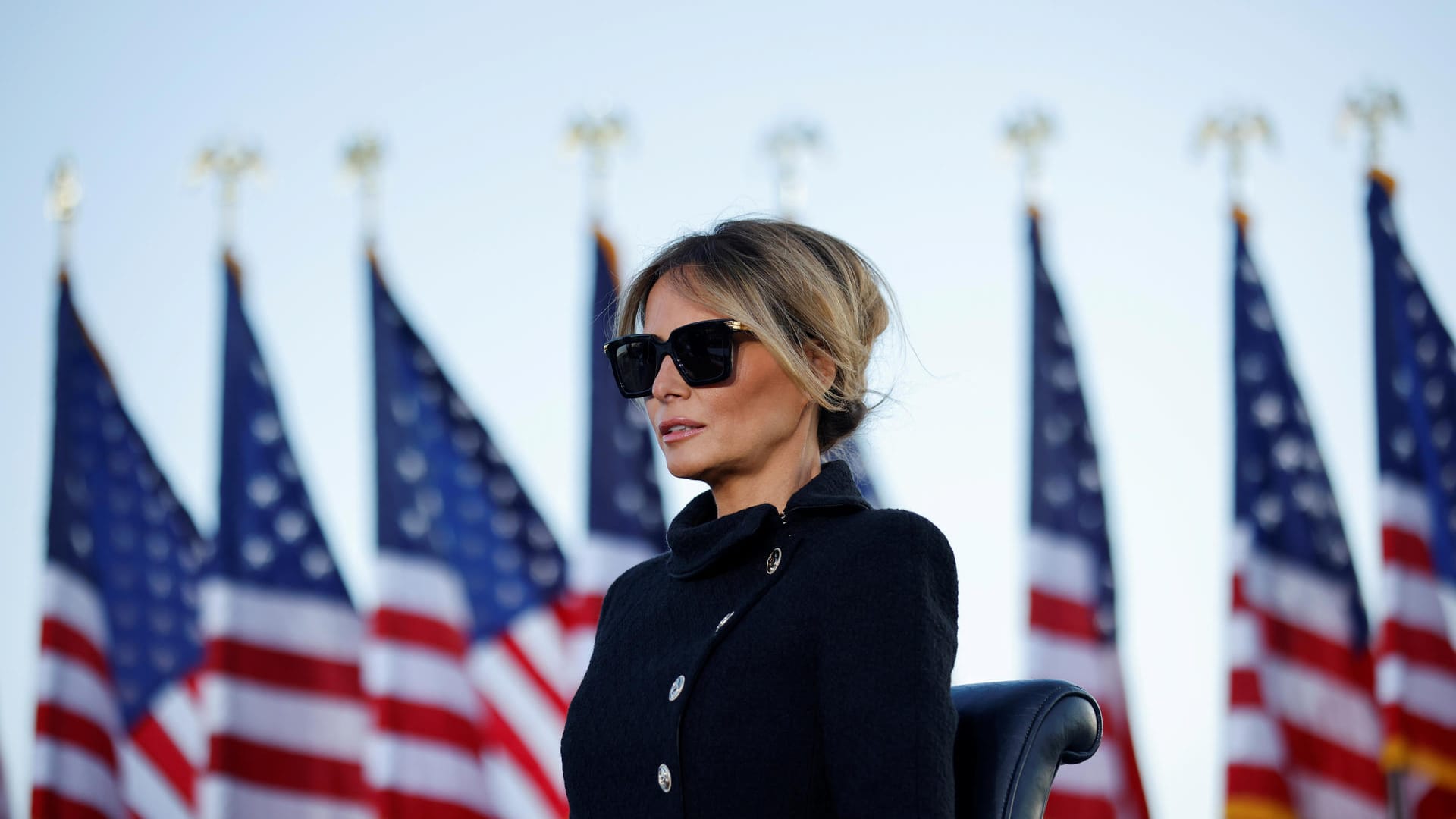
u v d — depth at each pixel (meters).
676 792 3.03
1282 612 15.89
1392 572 16.31
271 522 15.70
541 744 15.33
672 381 3.38
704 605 3.32
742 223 3.53
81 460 16.62
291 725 15.06
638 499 15.46
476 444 16.17
